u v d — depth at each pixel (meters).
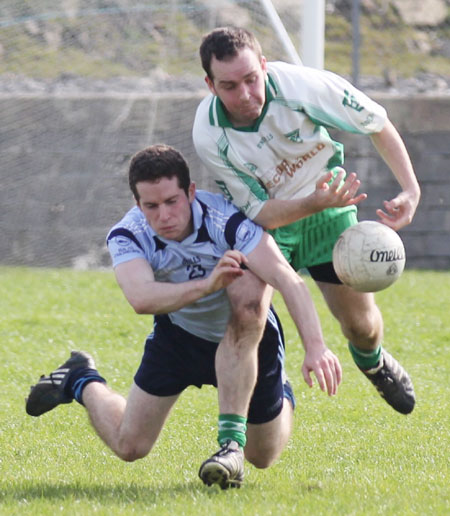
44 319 34.50
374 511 14.41
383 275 16.20
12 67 47.84
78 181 46.94
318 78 16.83
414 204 17.08
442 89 51.06
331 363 15.04
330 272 18.28
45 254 46.72
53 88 47.53
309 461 18.95
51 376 18.19
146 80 47.28
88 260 46.62
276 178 16.98
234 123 16.70
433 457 19.00
